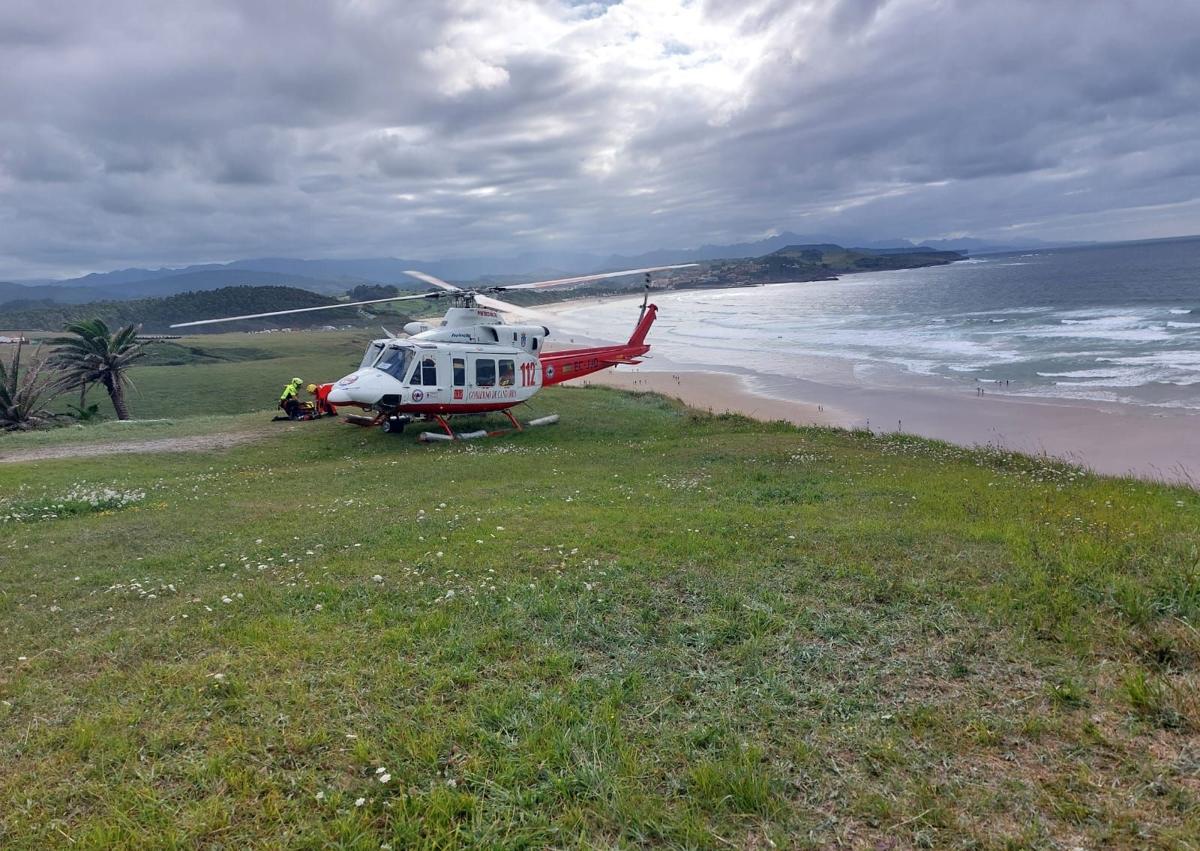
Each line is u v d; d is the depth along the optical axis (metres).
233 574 7.59
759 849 3.02
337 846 3.13
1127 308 66.56
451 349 21.00
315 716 4.20
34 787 3.66
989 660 4.54
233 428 23.95
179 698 4.51
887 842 3.01
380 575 7.01
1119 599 5.25
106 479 16.19
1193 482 16.52
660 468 14.98
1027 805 3.17
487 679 4.58
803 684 4.35
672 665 4.69
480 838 3.14
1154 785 3.23
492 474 14.98
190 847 3.17
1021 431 24.86
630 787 3.42
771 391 37.12
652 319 26.31
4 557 9.01
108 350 44.12
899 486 11.69
